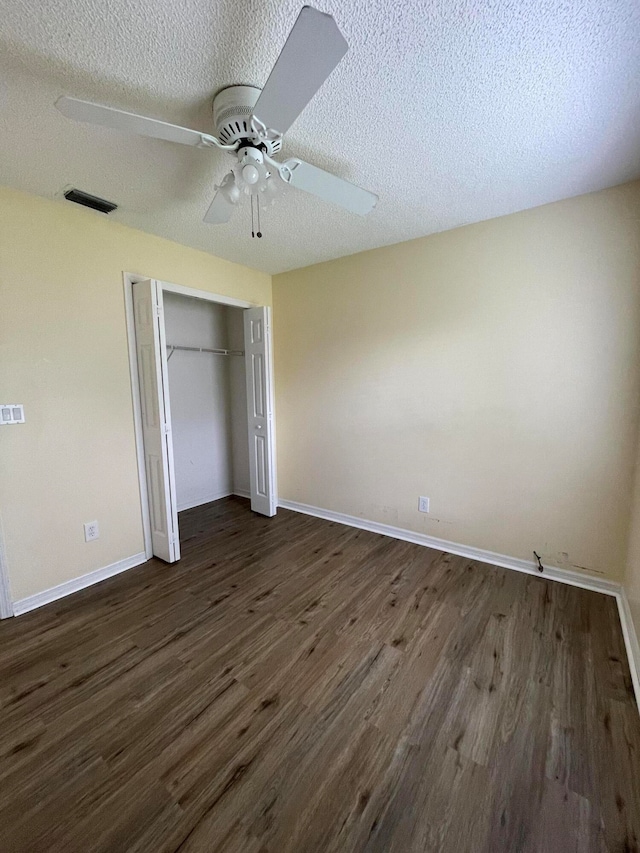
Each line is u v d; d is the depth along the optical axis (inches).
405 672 65.1
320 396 133.6
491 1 40.3
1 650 71.0
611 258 81.5
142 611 83.3
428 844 40.8
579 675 64.0
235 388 163.0
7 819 43.2
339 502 134.6
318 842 41.1
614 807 44.1
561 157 69.0
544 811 43.9
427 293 106.3
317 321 130.9
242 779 47.6
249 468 148.2
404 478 117.6
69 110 44.7
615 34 43.6
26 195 80.2
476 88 52.1
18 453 81.6
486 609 82.7
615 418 84.1
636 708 57.4
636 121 58.9
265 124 49.2
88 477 93.8
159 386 99.7
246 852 40.2
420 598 87.3
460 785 46.8
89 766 49.2
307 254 119.5
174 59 46.9
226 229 100.0
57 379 87.0
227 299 125.6
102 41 44.1
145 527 106.9
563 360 88.8
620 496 85.0
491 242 95.0
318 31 35.0
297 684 62.7
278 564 104.5
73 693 60.9
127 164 69.9
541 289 89.7
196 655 69.6
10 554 81.0
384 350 116.6
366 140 63.9
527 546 98.0
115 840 41.2
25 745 52.0
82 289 90.2
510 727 54.6
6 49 44.7
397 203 86.4
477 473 103.7
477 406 101.7
